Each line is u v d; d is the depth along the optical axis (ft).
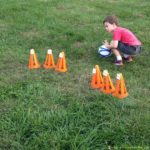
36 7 24.97
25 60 17.26
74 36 20.15
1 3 25.55
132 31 21.31
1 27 21.38
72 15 23.65
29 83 15.16
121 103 13.71
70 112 13.10
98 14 24.20
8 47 18.57
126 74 16.12
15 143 11.69
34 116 12.80
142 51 18.56
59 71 16.29
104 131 12.03
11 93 14.25
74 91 14.71
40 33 20.63
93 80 15.06
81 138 11.74
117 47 17.07
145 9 25.23
